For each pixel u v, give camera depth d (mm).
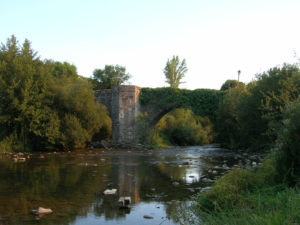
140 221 4574
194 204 5277
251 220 3625
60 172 9797
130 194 6449
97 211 5117
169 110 28859
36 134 19531
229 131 23906
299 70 16375
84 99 22438
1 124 19375
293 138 5293
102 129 25531
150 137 28078
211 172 9797
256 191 4984
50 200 5898
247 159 14750
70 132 20766
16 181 7996
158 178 8609
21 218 4684
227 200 4742
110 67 44562
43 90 20406
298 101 5805
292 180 5156
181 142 37375
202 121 44344
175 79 42469
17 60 19594
